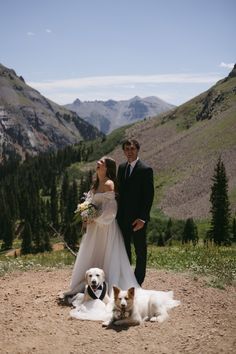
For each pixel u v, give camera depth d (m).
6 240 114.25
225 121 198.00
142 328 7.62
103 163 9.52
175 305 8.88
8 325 7.67
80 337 7.20
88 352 6.63
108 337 7.21
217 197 68.38
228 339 7.14
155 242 80.62
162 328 7.62
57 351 6.64
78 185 188.12
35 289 10.30
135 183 9.53
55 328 7.57
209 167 160.62
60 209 147.38
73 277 9.43
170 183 161.38
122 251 9.65
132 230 9.80
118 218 9.80
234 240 70.12
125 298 7.61
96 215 9.33
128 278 9.47
